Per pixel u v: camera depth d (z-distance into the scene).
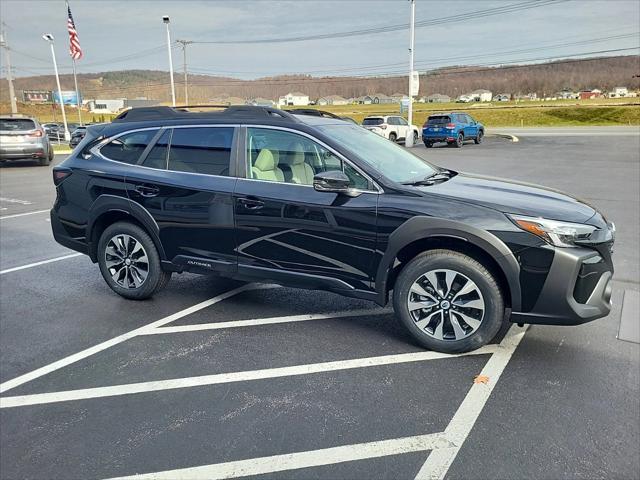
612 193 10.27
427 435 2.75
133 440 2.76
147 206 4.45
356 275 3.77
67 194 4.89
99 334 4.11
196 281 5.42
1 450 2.70
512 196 3.66
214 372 3.47
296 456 2.60
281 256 4.00
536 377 3.34
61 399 3.17
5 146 16.28
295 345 3.87
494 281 3.43
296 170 3.96
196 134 4.35
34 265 6.08
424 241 3.61
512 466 2.50
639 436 2.71
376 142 4.50
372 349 3.79
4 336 4.09
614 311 4.42
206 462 2.57
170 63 35.38
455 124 24.34
